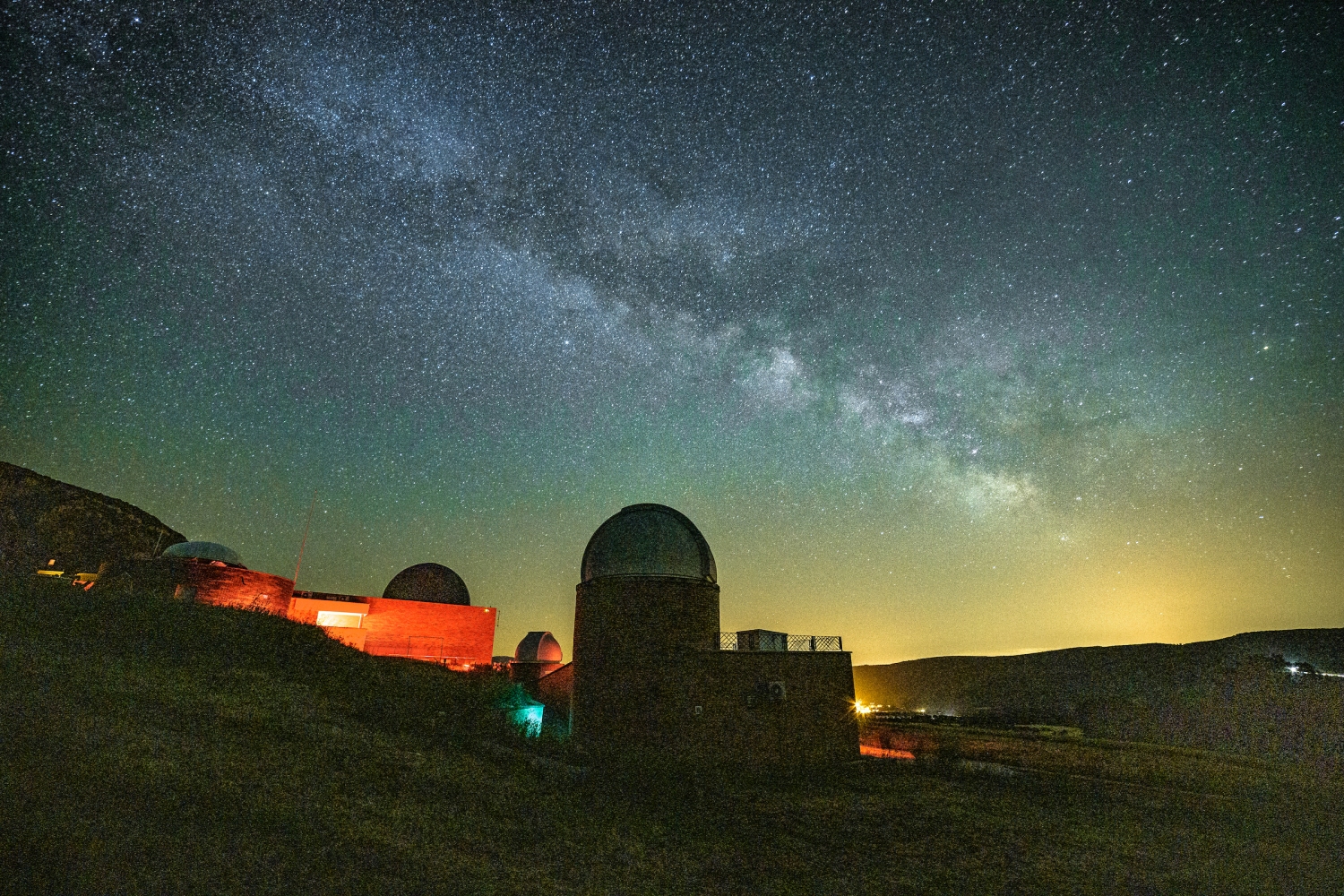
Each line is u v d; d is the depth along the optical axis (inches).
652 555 791.1
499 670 1270.9
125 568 1015.0
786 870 374.0
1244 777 671.8
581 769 587.2
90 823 268.8
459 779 480.7
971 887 359.9
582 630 800.9
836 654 782.5
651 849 392.2
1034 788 644.7
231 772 372.8
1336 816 544.7
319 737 506.0
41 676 474.6
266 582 1071.6
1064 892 356.5
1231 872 399.5
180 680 573.9
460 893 281.4
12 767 304.8
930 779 684.7
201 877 248.1
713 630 798.5
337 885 266.1
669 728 711.7
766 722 722.8
